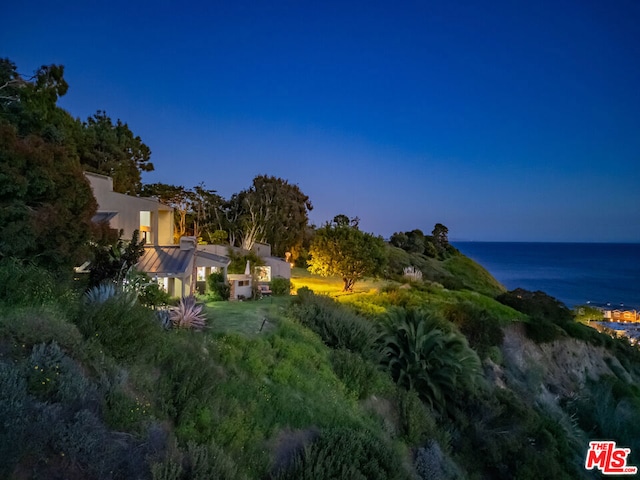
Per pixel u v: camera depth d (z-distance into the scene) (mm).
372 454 6883
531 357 21609
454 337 13000
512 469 10977
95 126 37062
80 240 10359
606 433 16844
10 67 16562
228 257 26047
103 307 7035
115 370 6047
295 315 14531
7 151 8781
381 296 22609
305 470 6070
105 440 4766
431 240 75188
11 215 8602
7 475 3785
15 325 5660
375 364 12281
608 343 26328
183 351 7859
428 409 11508
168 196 45781
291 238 52438
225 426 6387
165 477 4609
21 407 4223
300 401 8352
